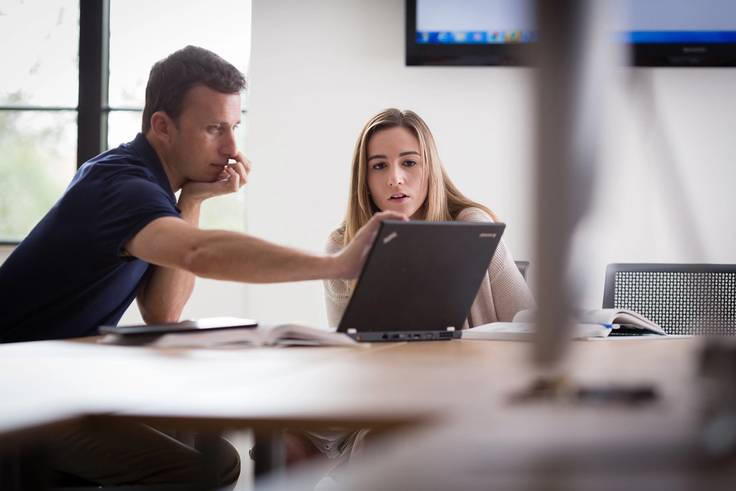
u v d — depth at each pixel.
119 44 4.00
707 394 0.58
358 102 3.64
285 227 3.68
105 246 1.83
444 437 0.45
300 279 1.61
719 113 3.50
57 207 1.91
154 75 2.12
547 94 0.50
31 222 4.10
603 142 0.51
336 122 3.66
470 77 3.58
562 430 0.46
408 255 1.50
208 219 3.93
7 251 4.11
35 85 4.06
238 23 3.94
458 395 0.80
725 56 3.33
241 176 2.17
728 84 3.49
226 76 2.12
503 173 3.56
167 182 2.09
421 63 3.48
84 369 1.08
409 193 2.29
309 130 3.67
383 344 1.49
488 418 0.51
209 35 3.95
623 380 0.70
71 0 4.05
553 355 0.56
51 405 0.77
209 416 0.73
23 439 0.67
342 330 1.52
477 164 3.57
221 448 1.53
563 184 0.51
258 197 3.69
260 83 3.68
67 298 1.89
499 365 1.10
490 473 0.36
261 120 3.69
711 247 3.50
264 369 1.07
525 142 0.51
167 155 2.13
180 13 3.96
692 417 0.50
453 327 1.62
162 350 1.35
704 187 3.51
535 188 0.52
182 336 1.45
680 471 0.36
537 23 0.49
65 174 4.08
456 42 3.45
